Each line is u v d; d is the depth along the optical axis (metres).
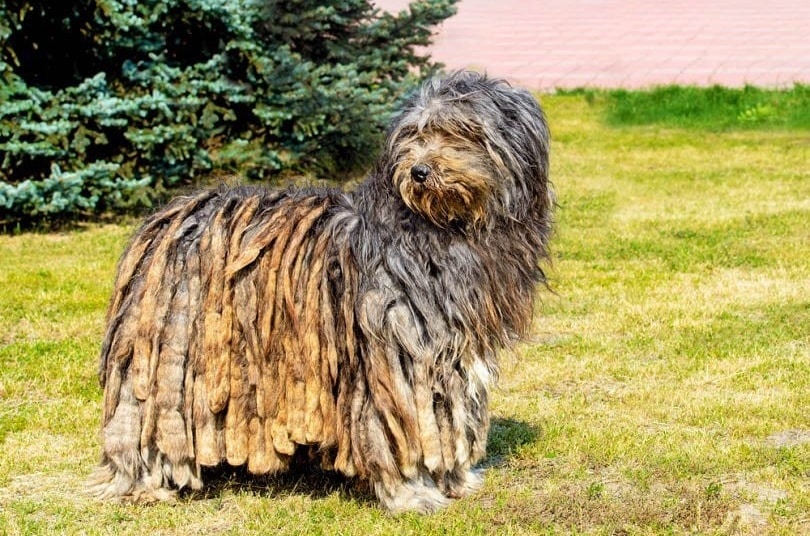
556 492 5.88
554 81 21.73
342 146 13.75
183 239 5.54
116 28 12.16
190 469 5.54
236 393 5.40
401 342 5.25
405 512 5.54
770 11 28.17
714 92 19.70
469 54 24.22
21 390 7.61
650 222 12.30
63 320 9.16
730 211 12.75
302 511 5.70
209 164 12.80
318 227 5.52
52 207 11.88
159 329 5.41
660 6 29.58
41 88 12.24
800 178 14.44
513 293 5.49
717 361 8.04
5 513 5.75
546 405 7.26
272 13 12.91
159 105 12.15
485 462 6.34
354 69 13.37
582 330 8.84
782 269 10.43
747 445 6.47
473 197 5.21
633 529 5.45
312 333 5.33
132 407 5.54
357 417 5.34
